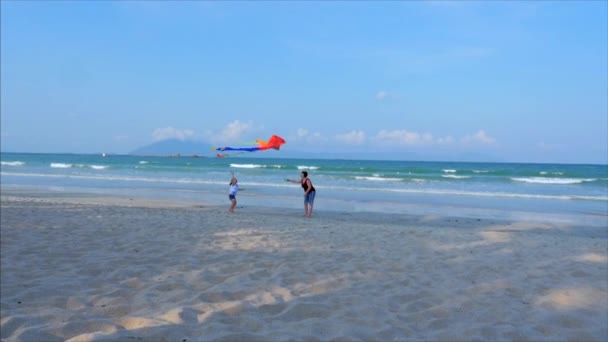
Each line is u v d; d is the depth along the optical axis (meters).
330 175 39.41
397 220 14.16
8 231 8.16
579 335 3.75
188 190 24.19
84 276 5.30
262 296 4.63
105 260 6.12
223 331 3.56
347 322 3.91
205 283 5.09
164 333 3.46
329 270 5.87
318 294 4.76
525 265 6.37
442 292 4.92
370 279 5.45
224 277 5.39
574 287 5.20
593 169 67.19
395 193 24.16
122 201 18.02
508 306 4.48
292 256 6.76
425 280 5.43
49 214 10.83
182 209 15.20
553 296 4.84
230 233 8.82
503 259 6.79
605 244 8.58
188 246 7.32
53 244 7.15
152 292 4.68
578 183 33.50
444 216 15.30
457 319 4.08
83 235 8.05
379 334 3.64
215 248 7.24
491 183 32.34
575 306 4.50
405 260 6.59
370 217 14.76
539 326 3.93
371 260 6.55
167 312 4.00
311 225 10.59
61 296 4.49
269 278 5.40
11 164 60.97
